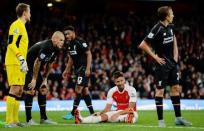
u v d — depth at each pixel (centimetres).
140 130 2436
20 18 2722
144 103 4716
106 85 6400
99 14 10256
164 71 2731
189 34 9081
